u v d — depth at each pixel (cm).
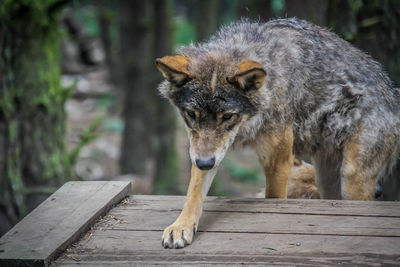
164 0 1742
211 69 547
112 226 512
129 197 597
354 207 546
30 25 1022
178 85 550
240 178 1859
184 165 1992
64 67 3250
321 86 649
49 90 1069
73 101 2795
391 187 877
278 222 511
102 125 2450
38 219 504
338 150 692
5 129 978
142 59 1850
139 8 1827
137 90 1864
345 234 479
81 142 1213
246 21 687
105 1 2883
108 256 448
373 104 682
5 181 975
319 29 691
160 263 432
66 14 2978
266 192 633
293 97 614
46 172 1061
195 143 531
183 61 564
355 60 685
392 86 753
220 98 530
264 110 575
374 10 869
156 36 1772
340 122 666
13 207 985
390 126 706
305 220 515
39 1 1022
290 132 611
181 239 465
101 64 3362
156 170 1766
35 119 1048
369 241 463
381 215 523
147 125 1889
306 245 458
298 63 623
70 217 508
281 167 614
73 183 609
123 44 1878
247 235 484
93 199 557
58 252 446
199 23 1559
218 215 535
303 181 777
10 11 988
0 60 970
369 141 678
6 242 452
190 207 509
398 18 860
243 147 630
